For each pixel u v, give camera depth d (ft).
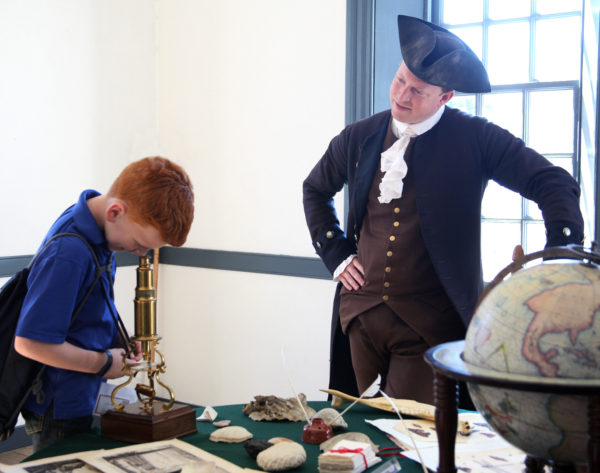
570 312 3.41
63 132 14.05
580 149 11.58
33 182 13.52
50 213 13.87
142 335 5.77
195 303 15.49
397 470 4.78
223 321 15.05
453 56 7.00
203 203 15.31
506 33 12.68
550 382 3.25
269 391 14.40
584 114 11.35
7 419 5.94
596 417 3.27
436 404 3.92
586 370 3.32
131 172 5.78
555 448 3.54
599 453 3.26
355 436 5.39
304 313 13.83
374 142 7.94
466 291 7.32
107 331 6.35
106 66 14.84
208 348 15.31
